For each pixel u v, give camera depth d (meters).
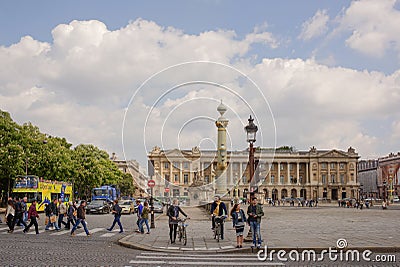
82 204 29.70
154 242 24.89
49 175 73.44
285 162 190.75
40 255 19.78
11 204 31.94
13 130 65.25
